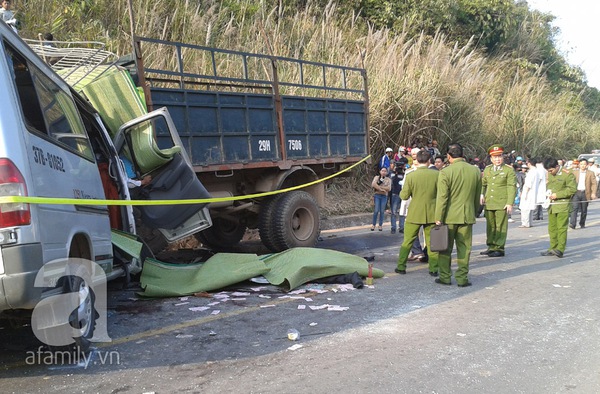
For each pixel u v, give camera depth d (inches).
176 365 162.9
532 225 556.4
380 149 639.8
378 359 167.8
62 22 470.0
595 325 204.5
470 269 319.9
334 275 275.6
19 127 137.8
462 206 266.5
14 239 131.6
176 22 558.6
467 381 151.6
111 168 244.2
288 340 186.1
